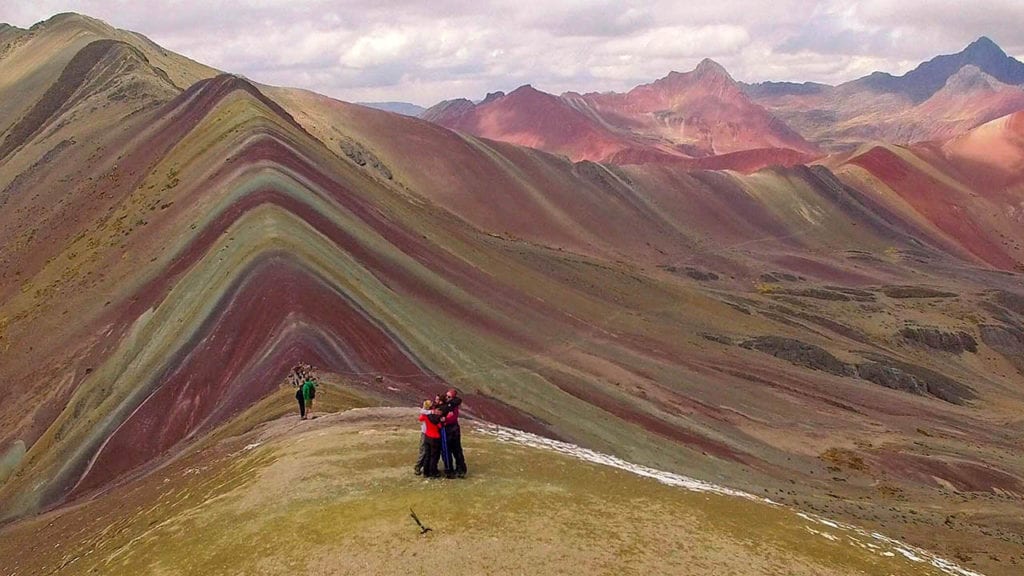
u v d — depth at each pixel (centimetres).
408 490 1998
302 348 4134
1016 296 15750
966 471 6309
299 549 1686
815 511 4238
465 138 18638
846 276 16975
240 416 3562
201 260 5784
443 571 1569
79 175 10781
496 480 2128
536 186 17938
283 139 8550
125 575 1786
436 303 6425
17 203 10888
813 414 7375
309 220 6312
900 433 7294
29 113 14250
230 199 6700
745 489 4534
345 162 11044
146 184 8638
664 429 5544
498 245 11419
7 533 3484
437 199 16000
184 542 1861
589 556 1672
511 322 7000
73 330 5991
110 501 3108
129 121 12038
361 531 1745
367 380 4075
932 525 4441
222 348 4500
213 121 9325
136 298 5969
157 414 4191
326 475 2147
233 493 2130
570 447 2981
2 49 19650
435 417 2102
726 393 7225
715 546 1831
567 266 11631
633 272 13288
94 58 15400
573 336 7412
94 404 4747
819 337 11575
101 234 7869
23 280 8169
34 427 4956
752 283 15575
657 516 1977
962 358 12650
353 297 5203
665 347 8394
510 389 5131
